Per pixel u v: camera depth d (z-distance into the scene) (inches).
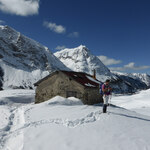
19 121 398.9
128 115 449.1
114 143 246.2
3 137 290.4
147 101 1596.9
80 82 740.7
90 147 232.7
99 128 308.2
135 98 2094.0
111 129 306.0
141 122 377.1
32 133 284.5
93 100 781.3
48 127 309.4
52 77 841.5
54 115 404.5
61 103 610.9
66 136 267.6
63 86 792.3
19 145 251.6
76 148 229.8
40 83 880.3
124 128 317.1
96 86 807.7
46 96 849.5
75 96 746.2
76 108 496.7
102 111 445.4
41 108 512.1
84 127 311.3
